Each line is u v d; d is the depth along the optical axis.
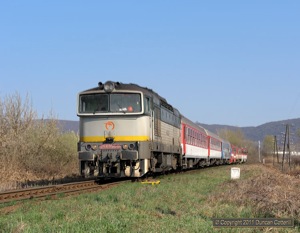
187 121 38.28
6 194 15.72
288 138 73.56
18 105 32.06
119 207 12.87
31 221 10.70
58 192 17.14
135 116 21.73
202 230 10.08
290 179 26.47
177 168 34.66
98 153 21.67
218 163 63.12
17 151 30.66
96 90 22.14
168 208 13.53
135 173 21.80
